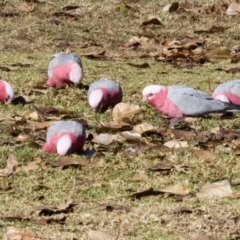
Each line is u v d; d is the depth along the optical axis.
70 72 13.09
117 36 17.59
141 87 13.68
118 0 19.42
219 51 16.27
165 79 14.34
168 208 8.80
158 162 10.21
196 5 19.31
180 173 9.88
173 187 9.31
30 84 13.52
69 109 12.28
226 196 9.14
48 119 11.77
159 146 10.62
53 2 19.20
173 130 11.19
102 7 19.05
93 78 14.19
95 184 9.51
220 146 10.77
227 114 12.06
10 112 12.02
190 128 11.50
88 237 8.09
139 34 17.62
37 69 14.71
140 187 9.45
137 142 10.88
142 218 8.56
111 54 16.42
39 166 9.95
